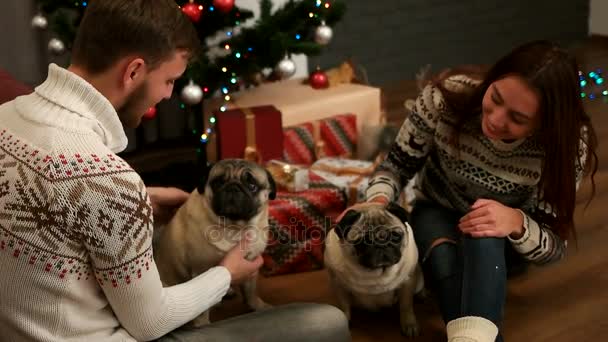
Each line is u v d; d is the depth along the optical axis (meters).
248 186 1.55
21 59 3.01
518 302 1.95
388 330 1.84
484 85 1.55
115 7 0.98
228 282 1.22
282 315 1.22
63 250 0.95
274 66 2.52
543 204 1.66
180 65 1.07
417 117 1.78
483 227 1.51
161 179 2.80
